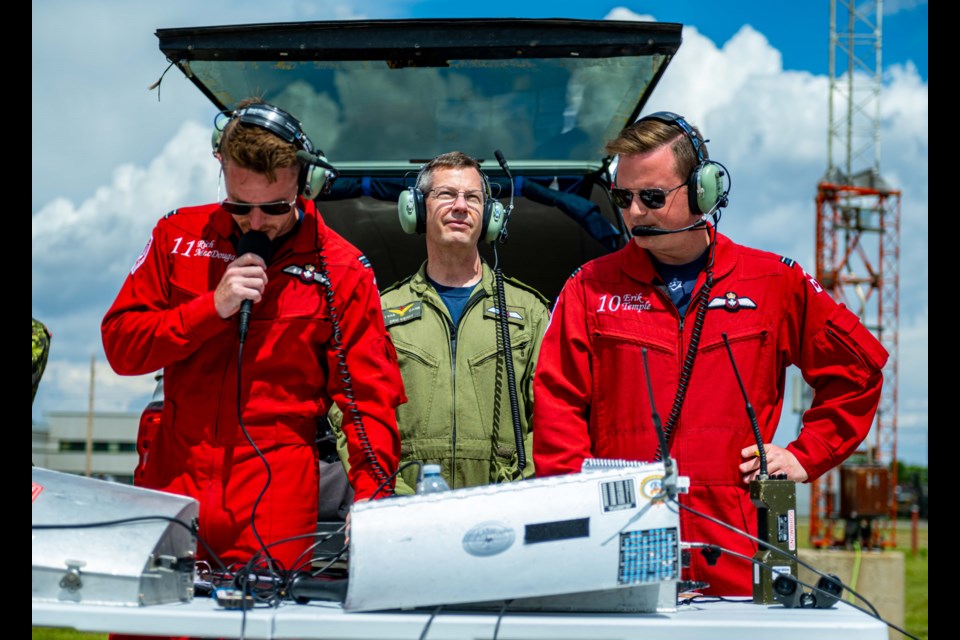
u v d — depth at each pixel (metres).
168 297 2.44
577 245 4.22
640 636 1.65
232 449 2.29
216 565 2.28
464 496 1.76
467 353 3.15
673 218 2.39
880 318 35.56
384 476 2.28
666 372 2.47
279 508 2.28
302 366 2.35
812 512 25.42
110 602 1.78
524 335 3.16
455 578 1.73
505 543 1.74
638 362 2.48
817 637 1.63
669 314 2.50
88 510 1.89
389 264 4.30
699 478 2.42
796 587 1.95
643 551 1.76
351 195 4.19
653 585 1.80
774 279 2.52
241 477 2.28
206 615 1.68
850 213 35.59
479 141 4.02
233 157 2.15
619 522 1.76
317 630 1.67
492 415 3.11
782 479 2.07
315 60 3.41
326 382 2.45
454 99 3.74
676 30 3.31
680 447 2.44
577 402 2.54
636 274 2.54
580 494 1.76
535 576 1.74
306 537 2.12
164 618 1.69
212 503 2.27
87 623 1.70
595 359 2.54
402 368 3.16
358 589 1.72
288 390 2.34
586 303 2.58
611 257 2.63
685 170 2.37
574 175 4.18
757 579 2.03
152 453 2.39
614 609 1.81
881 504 23.17
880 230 35.69
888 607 12.35
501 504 1.75
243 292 2.19
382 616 1.69
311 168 2.26
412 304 3.22
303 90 3.63
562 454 2.42
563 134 3.97
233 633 1.67
